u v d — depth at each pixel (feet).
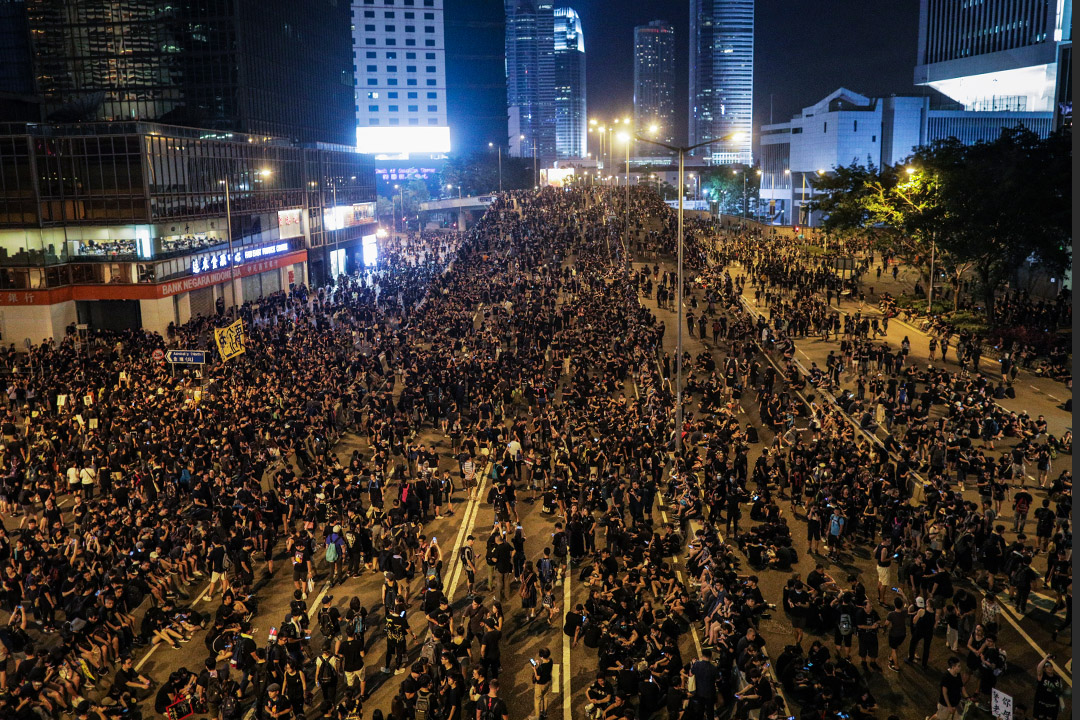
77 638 66.90
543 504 100.48
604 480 94.63
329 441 118.83
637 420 112.57
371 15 632.79
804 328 187.93
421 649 68.13
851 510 84.33
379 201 576.20
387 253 386.52
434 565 75.97
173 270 226.99
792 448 105.29
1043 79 626.23
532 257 268.62
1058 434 117.80
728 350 172.86
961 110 638.53
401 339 169.07
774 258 272.92
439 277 245.04
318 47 426.92
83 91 341.00
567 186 550.36
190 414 120.57
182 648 73.15
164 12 334.44
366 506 101.55
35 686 60.39
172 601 79.46
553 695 64.18
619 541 81.46
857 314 183.73
